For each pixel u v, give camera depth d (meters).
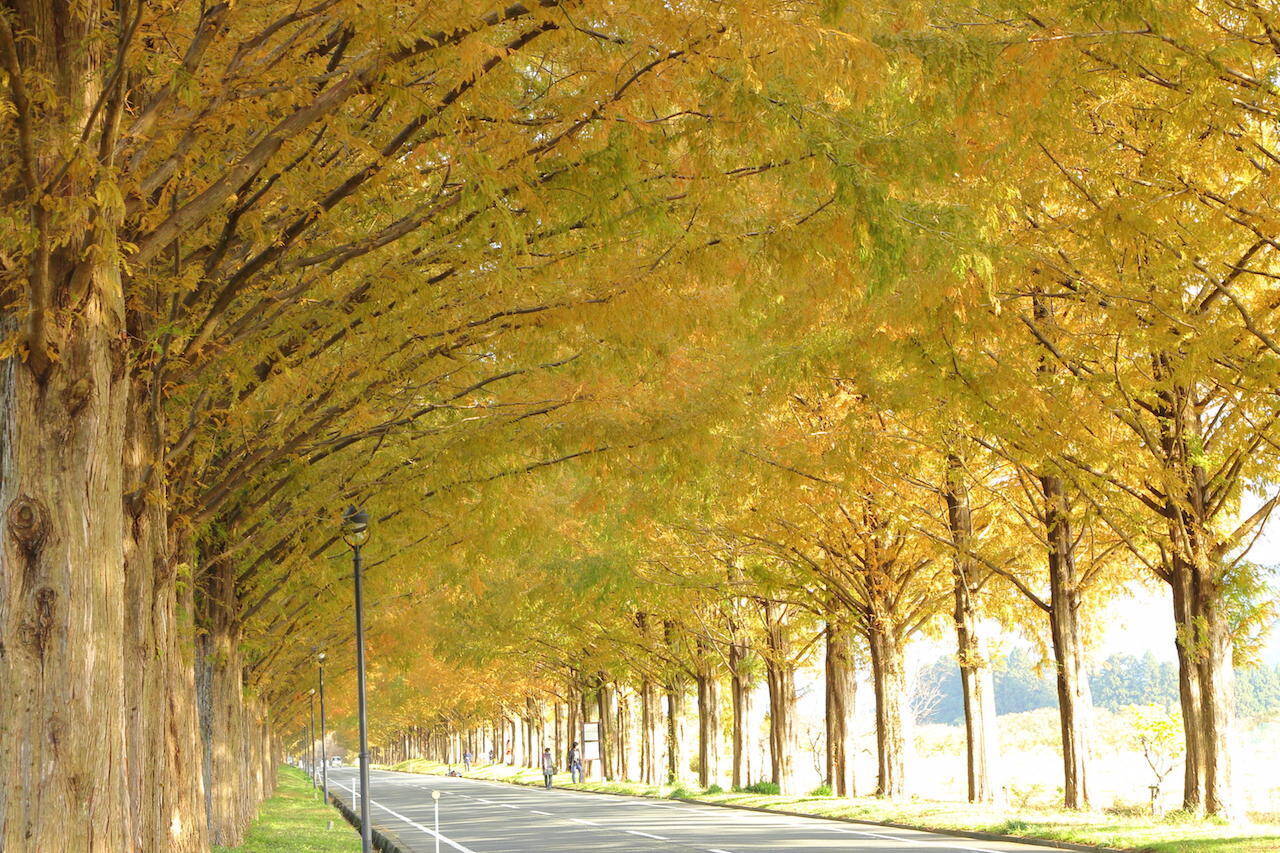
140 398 11.21
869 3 8.08
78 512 6.57
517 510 16.27
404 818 32.59
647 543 27.80
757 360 15.40
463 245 9.32
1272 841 14.62
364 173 8.56
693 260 9.56
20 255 6.49
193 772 14.48
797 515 24.16
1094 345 15.62
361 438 14.08
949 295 12.72
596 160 8.05
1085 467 16.45
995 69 8.46
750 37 7.00
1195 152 12.43
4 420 6.54
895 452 19.41
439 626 35.44
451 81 8.20
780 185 8.52
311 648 36.53
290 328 11.05
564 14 7.20
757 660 38.28
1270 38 11.04
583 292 10.60
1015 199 13.33
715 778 43.31
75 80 6.58
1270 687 141.50
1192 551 17.77
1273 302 14.29
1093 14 9.66
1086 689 21.88
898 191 9.28
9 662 6.34
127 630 11.33
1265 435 15.35
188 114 7.34
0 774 6.27
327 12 7.86
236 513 17.19
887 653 28.89
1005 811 23.05
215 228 9.96
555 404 13.81
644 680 50.88
